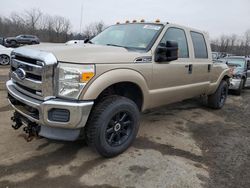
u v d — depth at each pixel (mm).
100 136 3350
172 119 5664
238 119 6168
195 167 3531
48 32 54688
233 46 57156
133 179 3135
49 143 3947
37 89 3123
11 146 3779
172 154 3871
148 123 5238
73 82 3033
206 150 4152
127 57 3594
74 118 3057
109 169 3322
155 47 4082
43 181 3004
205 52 5574
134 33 4465
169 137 4543
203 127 5309
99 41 4680
